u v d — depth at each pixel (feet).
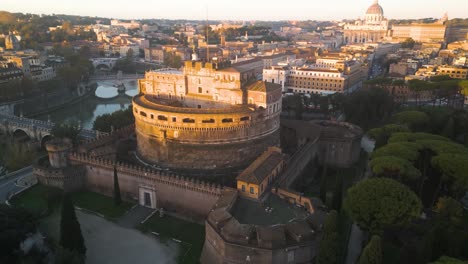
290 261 268.21
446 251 269.23
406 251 258.78
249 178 331.16
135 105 457.27
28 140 635.66
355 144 501.56
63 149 428.97
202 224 363.56
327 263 245.45
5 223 294.05
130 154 486.79
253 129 429.79
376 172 338.75
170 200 379.55
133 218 373.40
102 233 346.95
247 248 264.72
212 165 423.64
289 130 533.96
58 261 261.85
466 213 353.10
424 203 377.09
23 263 283.18
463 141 514.68
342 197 377.30
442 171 350.02
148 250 323.37
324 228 249.75
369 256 220.64
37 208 385.09
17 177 454.40
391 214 276.00
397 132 447.42
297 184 429.38
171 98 501.56
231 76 448.24
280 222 299.99
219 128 411.95
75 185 424.05
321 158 510.58
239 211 314.96
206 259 300.61
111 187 416.46
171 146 426.10
